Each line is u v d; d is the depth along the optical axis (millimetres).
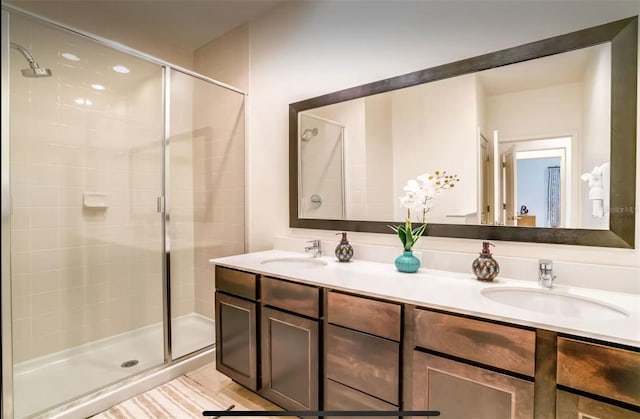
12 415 1553
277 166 2365
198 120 2744
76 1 2219
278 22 2336
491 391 1016
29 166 1971
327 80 2082
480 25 1535
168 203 2533
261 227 2463
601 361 857
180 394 1875
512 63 1454
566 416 904
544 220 1391
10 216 1622
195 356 2205
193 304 2768
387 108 1826
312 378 1479
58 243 2111
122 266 2416
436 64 1665
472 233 1557
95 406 1696
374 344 1270
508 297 1321
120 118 2379
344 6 1994
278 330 1618
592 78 1286
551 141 1368
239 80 2598
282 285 1589
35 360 2016
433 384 1133
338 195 2029
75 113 2154
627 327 891
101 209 2301
